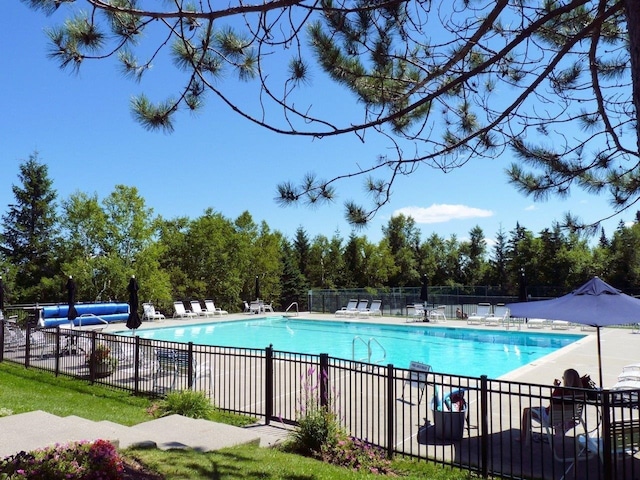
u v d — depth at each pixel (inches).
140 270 1147.3
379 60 223.8
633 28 141.5
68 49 182.4
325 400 297.7
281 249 1902.1
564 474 230.4
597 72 224.4
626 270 1114.7
